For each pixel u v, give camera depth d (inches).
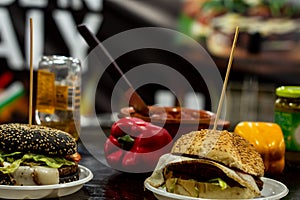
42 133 56.0
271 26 137.7
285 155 73.0
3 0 132.6
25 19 133.7
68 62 77.0
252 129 69.3
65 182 54.8
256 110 136.6
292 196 58.7
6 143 54.9
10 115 135.0
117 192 57.2
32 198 52.3
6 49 133.7
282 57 137.9
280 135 69.3
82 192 56.6
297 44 137.4
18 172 52.8
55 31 135.3
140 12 139.2
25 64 134.6
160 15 139.8
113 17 138.6
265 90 137.6
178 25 139.8
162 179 53.6
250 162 52.8
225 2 137.9
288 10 137.0
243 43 138.2
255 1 137.3
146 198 55.3
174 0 139.1
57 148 55.6
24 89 134.9
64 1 135.0
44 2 134.1
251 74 138.3
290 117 72.2
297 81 138.0
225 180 50.2
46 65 76.7
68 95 76.5
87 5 136.6
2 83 134.2
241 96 137.4
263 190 56.6
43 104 76.7
